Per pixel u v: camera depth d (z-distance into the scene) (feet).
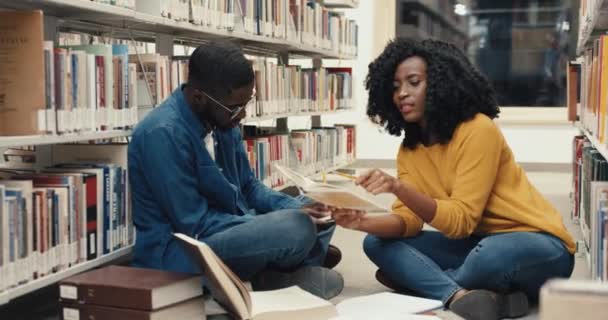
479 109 7.51
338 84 18.20
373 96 7.97
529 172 21.89
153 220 7.24
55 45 7.47
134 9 7.98
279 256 7.27
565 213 14.44
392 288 8.11
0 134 6.16
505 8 22.52
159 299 5.83
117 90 7.40
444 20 23.07
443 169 7.57
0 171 7.11
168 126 6.99
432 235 8.05
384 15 22.88
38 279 6.12
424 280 7.38
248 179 8.54
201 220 7.14
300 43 14.53
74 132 6.66
